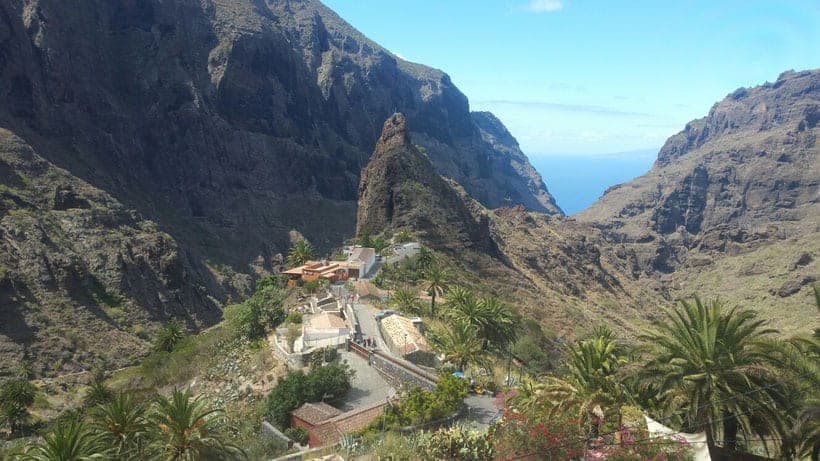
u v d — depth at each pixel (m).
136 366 113.50
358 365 54.75
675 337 31.88
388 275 102.31
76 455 31.42
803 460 29.08
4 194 139.00
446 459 30.80
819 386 28.14
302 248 126.81
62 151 199.38
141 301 142.00
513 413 33.31
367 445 35.12
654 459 26.34
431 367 55.97
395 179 161.00
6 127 177.75
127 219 167.75
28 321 113.94
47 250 131.50
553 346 88.56
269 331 69.94
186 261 179.75
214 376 63.22
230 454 34.62
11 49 196.12
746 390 28.66
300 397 45.28
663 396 31.16
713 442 28.72
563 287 186.25
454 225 154.12
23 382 77.56
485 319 61.66
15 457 36.19
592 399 31.25
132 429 35.09
